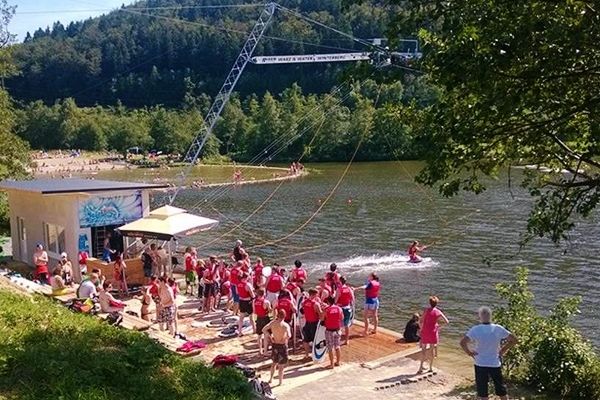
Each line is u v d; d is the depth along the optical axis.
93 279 20.45
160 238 23.48
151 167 121.81
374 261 35.41
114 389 9.41
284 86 161.88
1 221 40.50
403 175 85.69
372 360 17.75
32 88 185.75
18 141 44.69
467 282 30.06
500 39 8.02
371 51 9.78
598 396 15.29
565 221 10.16
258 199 67.38
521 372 16.84
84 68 185.12
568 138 10.03
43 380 9.02
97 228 25.98
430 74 9.27
